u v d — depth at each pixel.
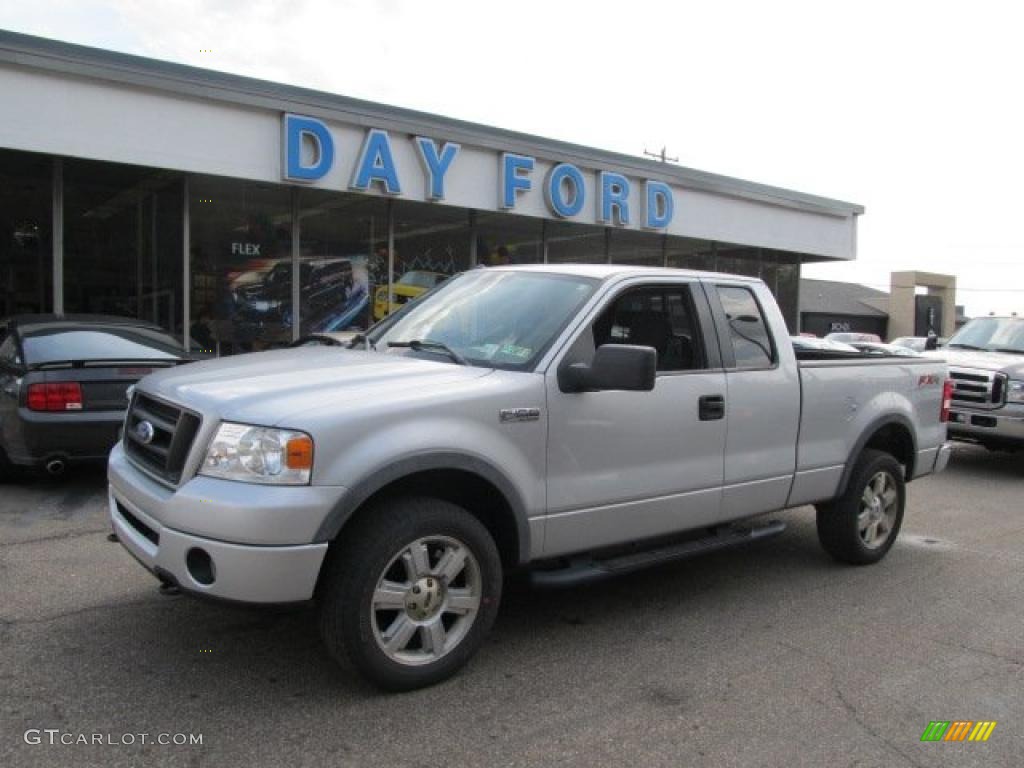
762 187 19.53
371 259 14.23
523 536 3.95
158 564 3.49
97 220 11.87
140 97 11.01
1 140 10.11
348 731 3.35
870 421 5.72
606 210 16.20
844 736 3.47
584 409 4.12
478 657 4.13
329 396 3.54
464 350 4.33
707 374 4.72
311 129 12.31
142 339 7.78
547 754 3.25
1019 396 9.55
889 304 51.16
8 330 7.64
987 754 3.37
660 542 4.81
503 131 14.56
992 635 4.64
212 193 12.43
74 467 8.19
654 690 3.84
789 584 5.46
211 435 3.43
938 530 7.08
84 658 3.94
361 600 3.46
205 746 3.21
